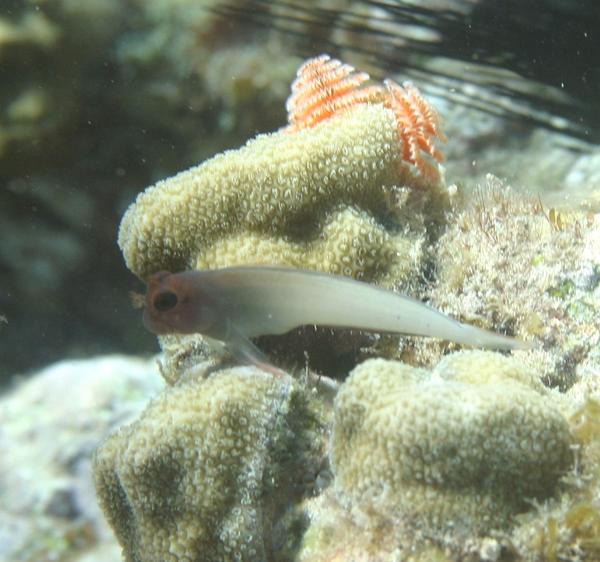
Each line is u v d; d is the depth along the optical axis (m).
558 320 0.19
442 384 0.16
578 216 0.21
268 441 0.17
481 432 0.16
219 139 0.34
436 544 0.16
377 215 0.20
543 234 0.20
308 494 0.18
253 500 0.17
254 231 0.19
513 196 0.21
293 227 0.19
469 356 0.17
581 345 0.19
